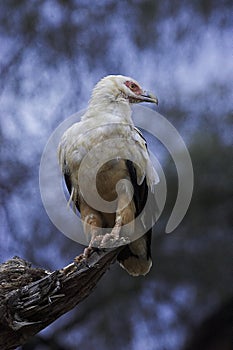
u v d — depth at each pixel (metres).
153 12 15.71
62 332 14.50
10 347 8.77
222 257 14.74
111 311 14.66
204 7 15.80
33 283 8.60
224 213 14.62
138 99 10.70
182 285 14.79
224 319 13.44
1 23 15.80
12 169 14.77
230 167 14.28
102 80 10.70
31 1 15.97
